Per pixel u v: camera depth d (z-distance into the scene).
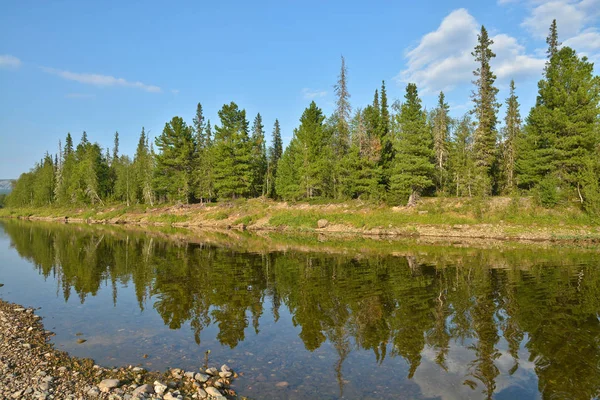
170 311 13.03
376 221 40.66
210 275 19.27
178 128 65.62
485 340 9.91
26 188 103.19
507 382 7.62
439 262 21.91
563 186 36.81
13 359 8.71
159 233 44.44
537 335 10.20
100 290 16.33
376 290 15.54
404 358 8.86
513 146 46.94
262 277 18.59
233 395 7.10
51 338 10.37
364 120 50.94
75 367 8.35
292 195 53.56
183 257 25.41
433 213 39.84
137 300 14.56
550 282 16.30
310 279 17.94
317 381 7.69
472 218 37.47
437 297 14.24
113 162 95.44
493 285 15.95
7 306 13.76
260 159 68.88
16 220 76.88
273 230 46.00
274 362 8.68
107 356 9.05
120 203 79.19
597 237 30.34
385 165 49.38
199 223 55.47
